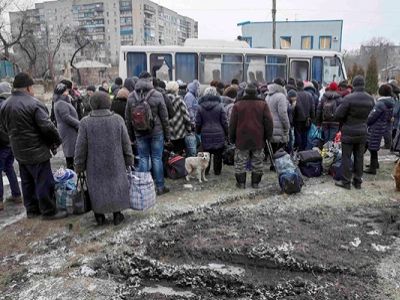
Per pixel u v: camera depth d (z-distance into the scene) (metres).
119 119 4.71
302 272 3.78
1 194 5.62
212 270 3.80
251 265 3.91
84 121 4.57
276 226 4.84
